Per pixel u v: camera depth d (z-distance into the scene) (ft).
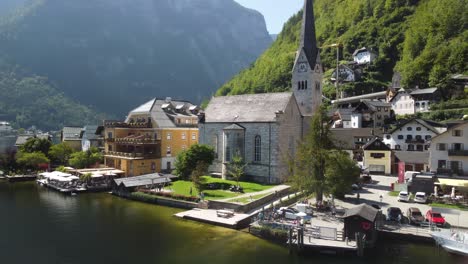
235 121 252.83
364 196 203.41
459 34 568.41
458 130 218.59
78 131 409.69
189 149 246.68
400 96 456.45
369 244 131.23
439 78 492.54
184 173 244.63
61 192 235.81
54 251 132.36
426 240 137.39
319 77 295.07
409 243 138.21
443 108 401.29
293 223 150.30
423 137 291.79
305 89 290.76
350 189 181.16
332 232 136.46
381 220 148.66
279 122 231.50
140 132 293.43
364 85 626.64
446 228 144.46
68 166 311.27
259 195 196.13
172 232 152.56
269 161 233.55
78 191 234.58
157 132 282.97
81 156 295.89
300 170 178.70
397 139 303.48
